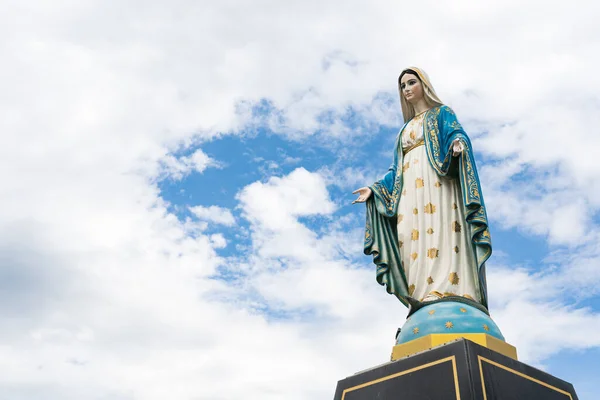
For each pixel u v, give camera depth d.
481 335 13.11
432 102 17.38
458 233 15.37
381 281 16.25
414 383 12.51
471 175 15.16
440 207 15.60
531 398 12.60
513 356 13.40
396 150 17.34
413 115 18.00
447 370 12.14
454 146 15.26
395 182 16.78
